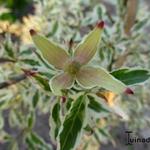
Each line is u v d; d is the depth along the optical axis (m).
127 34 0.32
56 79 0.18
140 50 0.35
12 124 0.35
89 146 0.36
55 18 0.35
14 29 0.32
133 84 0.19
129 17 0.31
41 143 0.32
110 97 0.20
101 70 0.18
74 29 0.35
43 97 0.30
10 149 0.35
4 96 0.30
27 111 0.36
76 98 0.19
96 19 0.34
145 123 0.40
